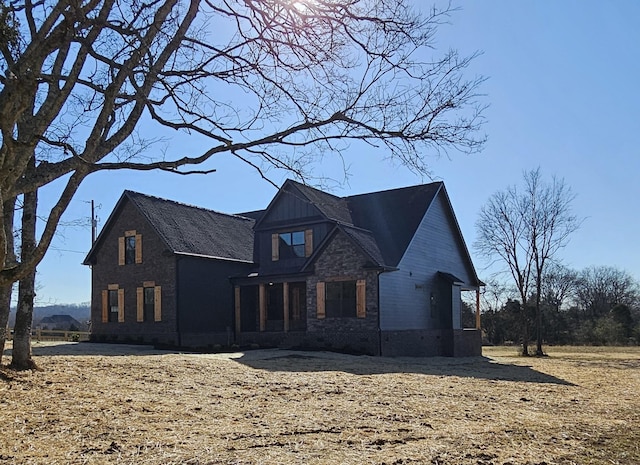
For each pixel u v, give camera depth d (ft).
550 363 74.69
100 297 92.38
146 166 17.26
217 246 92.73
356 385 41.83
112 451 21.94
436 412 32.24
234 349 76.07
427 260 86.94
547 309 170.40
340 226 76.59
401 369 55.62
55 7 16.49
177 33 18.02
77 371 41.04
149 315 86.99
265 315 89.35
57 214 14.60
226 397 35.09
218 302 89.76
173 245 84.64
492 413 32.78
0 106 13.69
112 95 16.16
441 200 93.04
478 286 99.09
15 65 15.66
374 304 73.46
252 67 20.89
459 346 87.66
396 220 86.58
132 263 89.25
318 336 77.51
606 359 84.69
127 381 38.60
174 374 42.63
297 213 87.51
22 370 39.27
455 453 22.63
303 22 19.74
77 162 15.25
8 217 34.83
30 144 14.21
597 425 30.07
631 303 210.59
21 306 40.55
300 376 45.57
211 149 17.88
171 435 24.62
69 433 24.68
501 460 21.89
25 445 22.50
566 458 22.76
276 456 21.44
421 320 83.51
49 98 16.30
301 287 89.35
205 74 20.85
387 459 21.36
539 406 36.35
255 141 17.98
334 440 24.35
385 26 19.12
